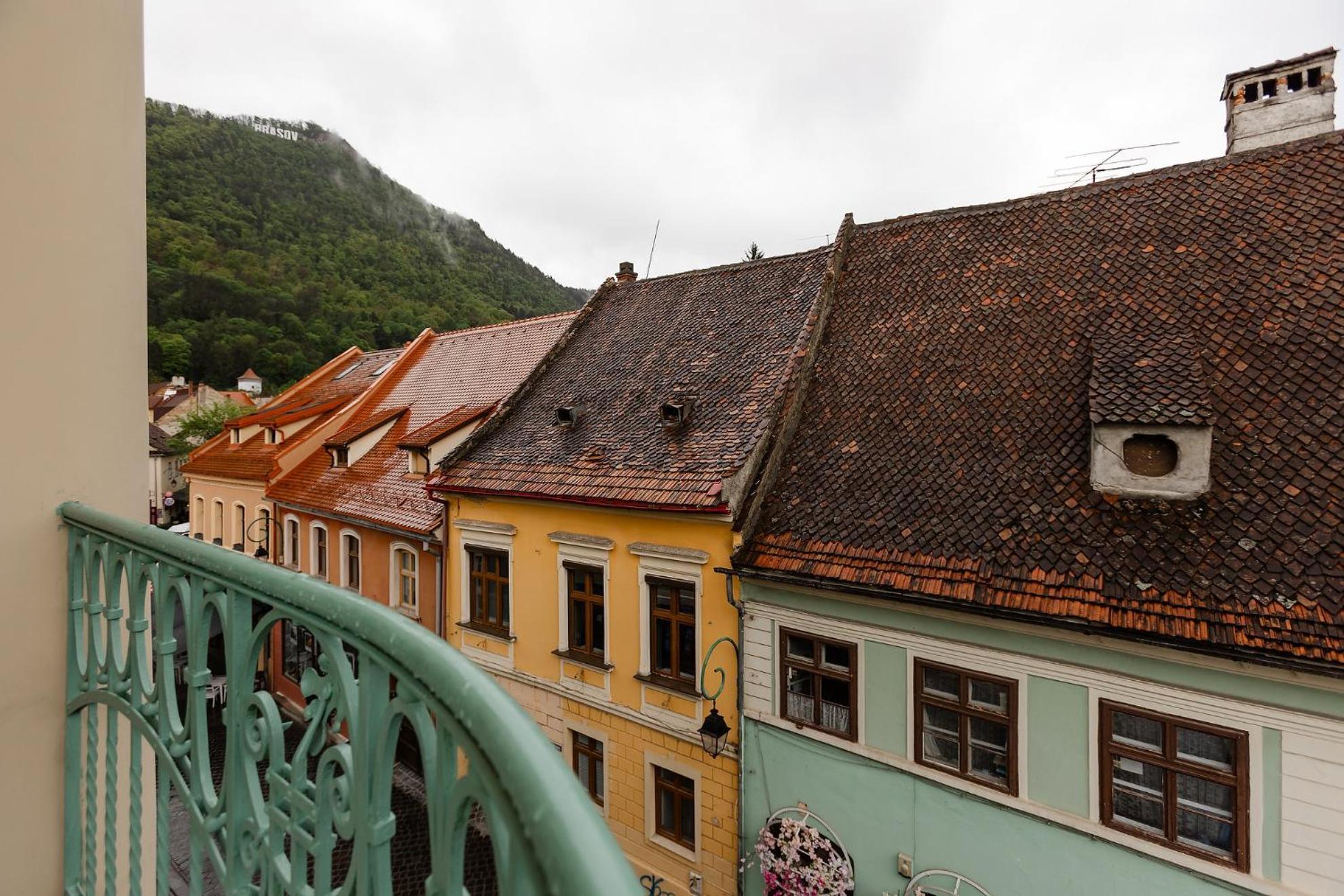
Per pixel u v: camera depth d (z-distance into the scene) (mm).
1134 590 6516
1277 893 5836
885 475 8836
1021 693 7121
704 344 13188
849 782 8227
